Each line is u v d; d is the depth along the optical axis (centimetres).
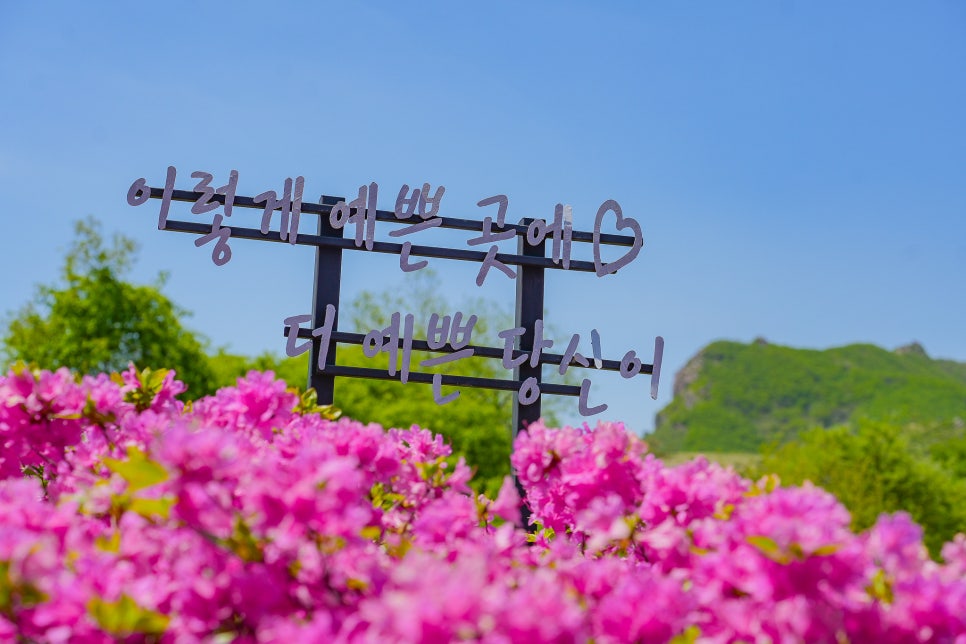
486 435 2272
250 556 179
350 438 261
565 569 202
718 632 189
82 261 2205
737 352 13612
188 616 175
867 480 2800
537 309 659
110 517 230
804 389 12681
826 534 175
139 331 2217
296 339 620
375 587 183
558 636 149
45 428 288
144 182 611
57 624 168
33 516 196
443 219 651
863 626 179
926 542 2828
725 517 235
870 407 12225
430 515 236
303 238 615
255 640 174
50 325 2198
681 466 250
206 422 304
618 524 235
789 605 174
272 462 192
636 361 665
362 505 260
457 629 143
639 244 676
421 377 632
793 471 2836
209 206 612
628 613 176
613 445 276
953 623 179
